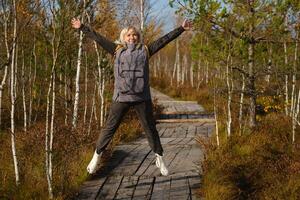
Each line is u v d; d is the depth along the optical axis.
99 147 4.76
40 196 4.70
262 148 7.07
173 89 20.73
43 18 5.43
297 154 6.85
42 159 5.58
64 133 6.26
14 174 5.35
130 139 8.23
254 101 8.22
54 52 5.15
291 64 8.05
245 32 7.44
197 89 19.27
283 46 8.07
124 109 4.60
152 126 4.71
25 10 5.09
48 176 4.58
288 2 7.11
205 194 4.74
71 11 4.64
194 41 7.72
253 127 8.20
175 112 12.12
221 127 8.67
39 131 7.23
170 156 6.63
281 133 8.10
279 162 6.39
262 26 7.61
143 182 5.25
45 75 9.09
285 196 5.27
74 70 8.80
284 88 9.11
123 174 5.58
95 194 4.88
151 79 27.56
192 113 12.17
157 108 11.74
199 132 9.12
